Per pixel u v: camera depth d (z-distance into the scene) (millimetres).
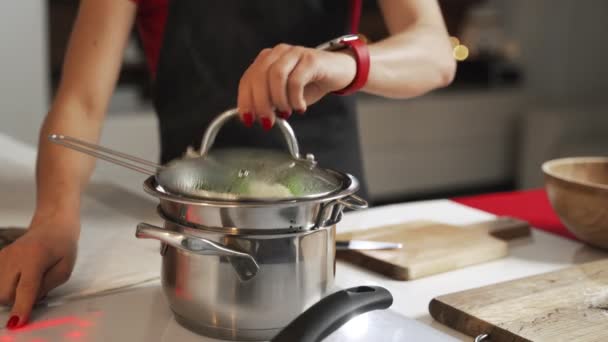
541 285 908
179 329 821
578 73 5250
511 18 5109
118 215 1287
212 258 757
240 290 757
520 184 4727
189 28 1455
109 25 1244
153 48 1496
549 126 4527
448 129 4562
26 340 799
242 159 793
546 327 790
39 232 955
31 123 3523
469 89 4789
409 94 1174
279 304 763
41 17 3461
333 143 1518
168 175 780
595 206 1062
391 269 1012
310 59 883
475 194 4789
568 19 5156
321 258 785
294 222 751
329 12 1475
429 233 1147
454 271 1042
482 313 826
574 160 1212
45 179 1091
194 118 1479
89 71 1214
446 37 1261
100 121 1222
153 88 1538
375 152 4355
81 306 892
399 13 1311
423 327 823
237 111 811
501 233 1193
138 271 1003
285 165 782
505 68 5023
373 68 1072
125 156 828
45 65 3539
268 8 1457
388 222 1269
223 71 1470
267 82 855
